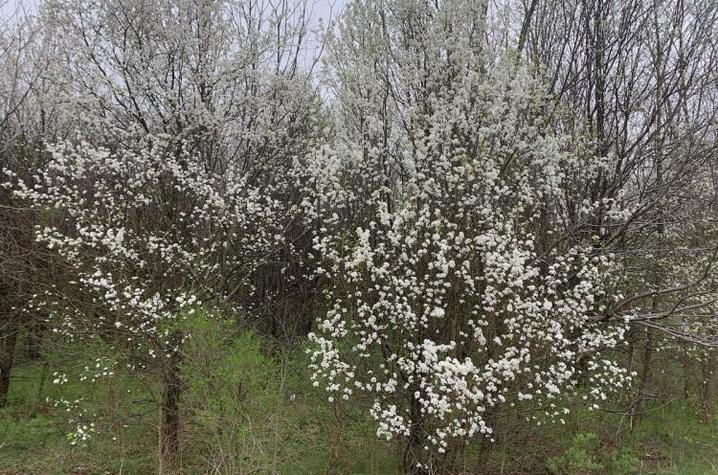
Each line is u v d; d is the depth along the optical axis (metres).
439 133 7.14
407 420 7.14
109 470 7.67
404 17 8.09
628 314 8.16
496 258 6.72
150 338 7.29
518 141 7.43
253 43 9.48
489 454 7.76
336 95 9.46
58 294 8.14
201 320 6.55
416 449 7.39
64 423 8.70
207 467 7.15
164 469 7.20
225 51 9.41
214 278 9.00
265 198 10.12
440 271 7.05
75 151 8.68
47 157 10.44
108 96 8.81
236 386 6.29
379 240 8.00
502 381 6.94
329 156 8.73
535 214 8.30
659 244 10.49
